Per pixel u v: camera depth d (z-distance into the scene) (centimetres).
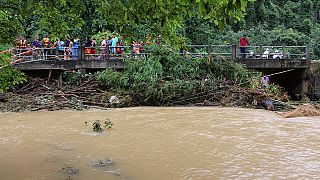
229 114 1312
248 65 1912
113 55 1906
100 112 1398
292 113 1262
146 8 500
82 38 2447
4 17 693
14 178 633
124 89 1678
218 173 656
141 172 664
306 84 1931
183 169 679
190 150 809
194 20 2955
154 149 820
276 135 948
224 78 1741
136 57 1839
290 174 648
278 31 3519
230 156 761
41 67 1841
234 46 1941
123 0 567
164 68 1769
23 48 1936
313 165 697
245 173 655
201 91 1620
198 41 3006
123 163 718
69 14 695
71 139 927
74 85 1784
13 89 1684
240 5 396
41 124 1142
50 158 755
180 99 1605
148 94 1582
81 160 740
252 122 1137
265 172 659
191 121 1161
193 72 1758
